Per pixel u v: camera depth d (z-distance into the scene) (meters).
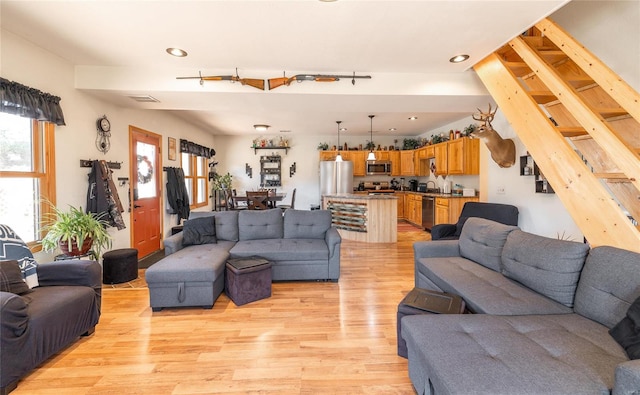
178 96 3.54
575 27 2.80
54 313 1.95
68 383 1.78
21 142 2.67
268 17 2.26
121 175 4.03
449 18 2.28
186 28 2.43
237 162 8.27
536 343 1.40
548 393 1.08
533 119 2.43
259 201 5.99
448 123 6.77
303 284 3.46
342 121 6.48
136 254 3.60
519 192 4.03
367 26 2.40
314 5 2.11
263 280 3.02
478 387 1.11
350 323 2.51
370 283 3.49
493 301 1.89
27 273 2.24
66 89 3.08
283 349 2.13
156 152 4.96
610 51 2.52
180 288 2.73
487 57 3.03
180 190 5.50
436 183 7.38
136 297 3.07
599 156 2.61
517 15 2.24
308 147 8.43
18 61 2.54
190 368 1.92
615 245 1.87
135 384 1.78
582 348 1.35
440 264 2.73
